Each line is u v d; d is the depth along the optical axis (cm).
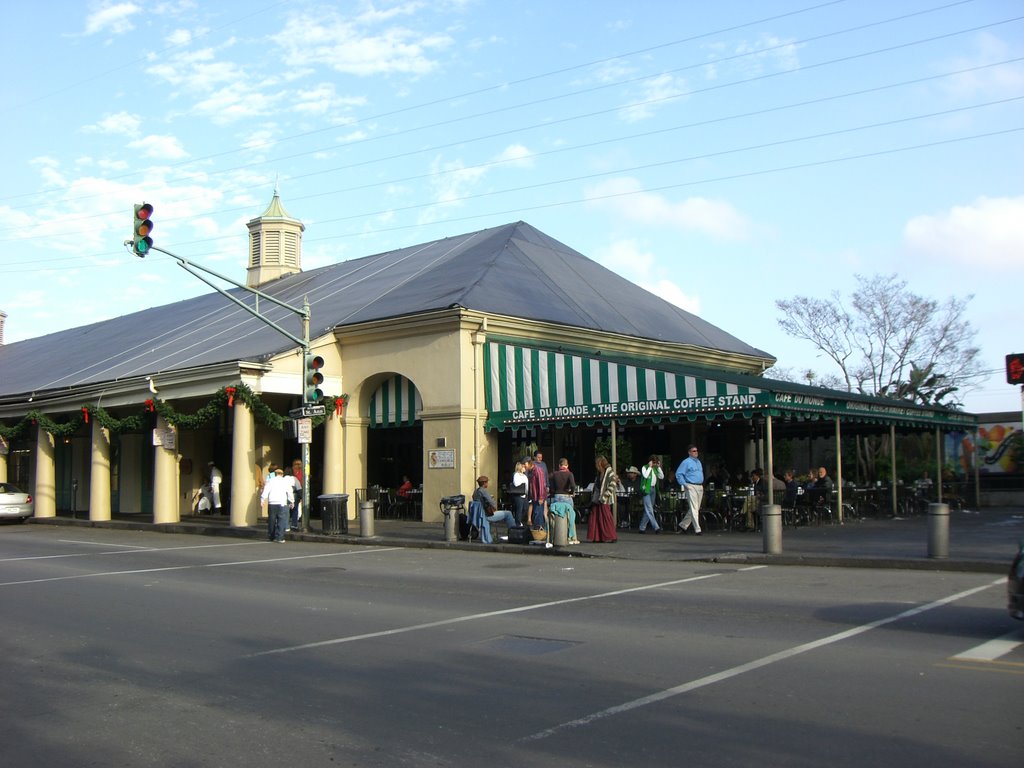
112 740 618
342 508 2277
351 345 2695
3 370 4525
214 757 579
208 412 2567
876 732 592
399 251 3712
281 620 1075
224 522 2856
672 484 2522
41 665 850
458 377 2431
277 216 4456
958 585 1252
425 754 573
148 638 972
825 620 990
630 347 2867
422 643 920
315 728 634
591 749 574
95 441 3059
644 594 1227
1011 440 3331
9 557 1934
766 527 1623
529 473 1948
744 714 639
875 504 2686
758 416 2164
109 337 4300
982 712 632
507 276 2823
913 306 4219
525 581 1409
